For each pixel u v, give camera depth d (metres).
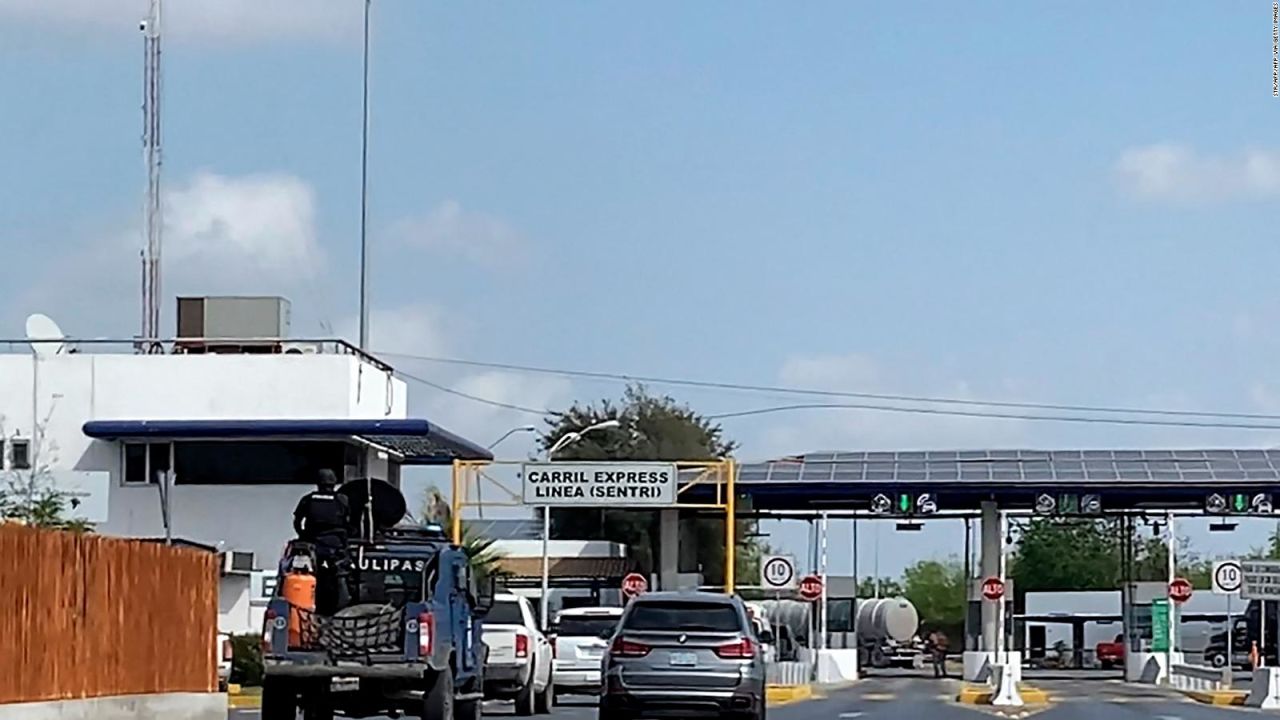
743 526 77.56
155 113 49.62
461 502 47.28
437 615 22.19
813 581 51.62
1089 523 114.25
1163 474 54.97
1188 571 118.38
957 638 123.56
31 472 42.97
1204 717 35.12
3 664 20.08
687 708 25.03
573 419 79.88
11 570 20.36
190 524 46.38
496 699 32.78
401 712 23.06
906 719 33.03
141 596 24.19
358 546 23.03
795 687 44.06
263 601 45.25
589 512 75.00
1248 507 54.19
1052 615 91.38
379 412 49.66
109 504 46.25
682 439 79.62
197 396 46.81
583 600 72.56
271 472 46.53
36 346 47.00
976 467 56.00
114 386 46.91
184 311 48.78
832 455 57.75
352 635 21.84
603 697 25.39
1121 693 48.84
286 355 47.00
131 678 23.75
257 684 40.84
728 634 25.23
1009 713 35.84
